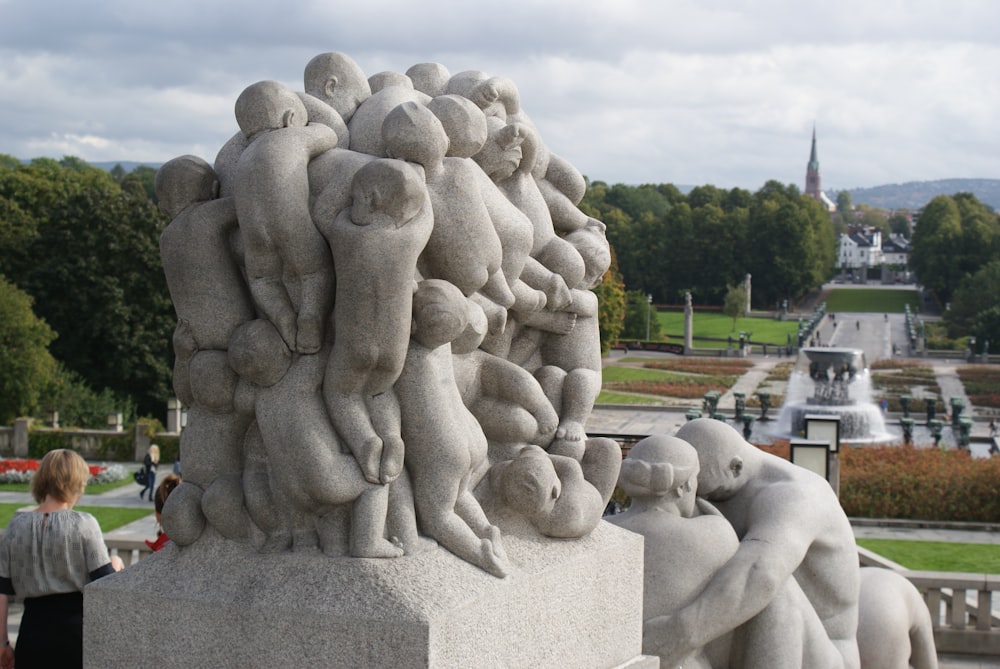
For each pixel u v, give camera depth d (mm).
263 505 3469
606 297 60469
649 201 129875
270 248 3338
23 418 31656
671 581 4605
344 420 3355
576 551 3896
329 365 3359
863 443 35188
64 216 39688
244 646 3330
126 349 38656
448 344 3568
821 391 38938
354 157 3414
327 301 3379
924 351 73062
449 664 3205
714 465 5020
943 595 9875
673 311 106062
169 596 3434
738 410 41281
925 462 21875
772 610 4715
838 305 114562
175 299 3508
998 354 72375
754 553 4680
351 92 3779
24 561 5230
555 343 4262
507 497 3840
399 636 3145
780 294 109500
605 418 42375
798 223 105562
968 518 20453
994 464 21031
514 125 4012
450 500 3506
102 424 35375
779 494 4961
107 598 3521
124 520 21578
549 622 3709
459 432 3496
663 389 51562
